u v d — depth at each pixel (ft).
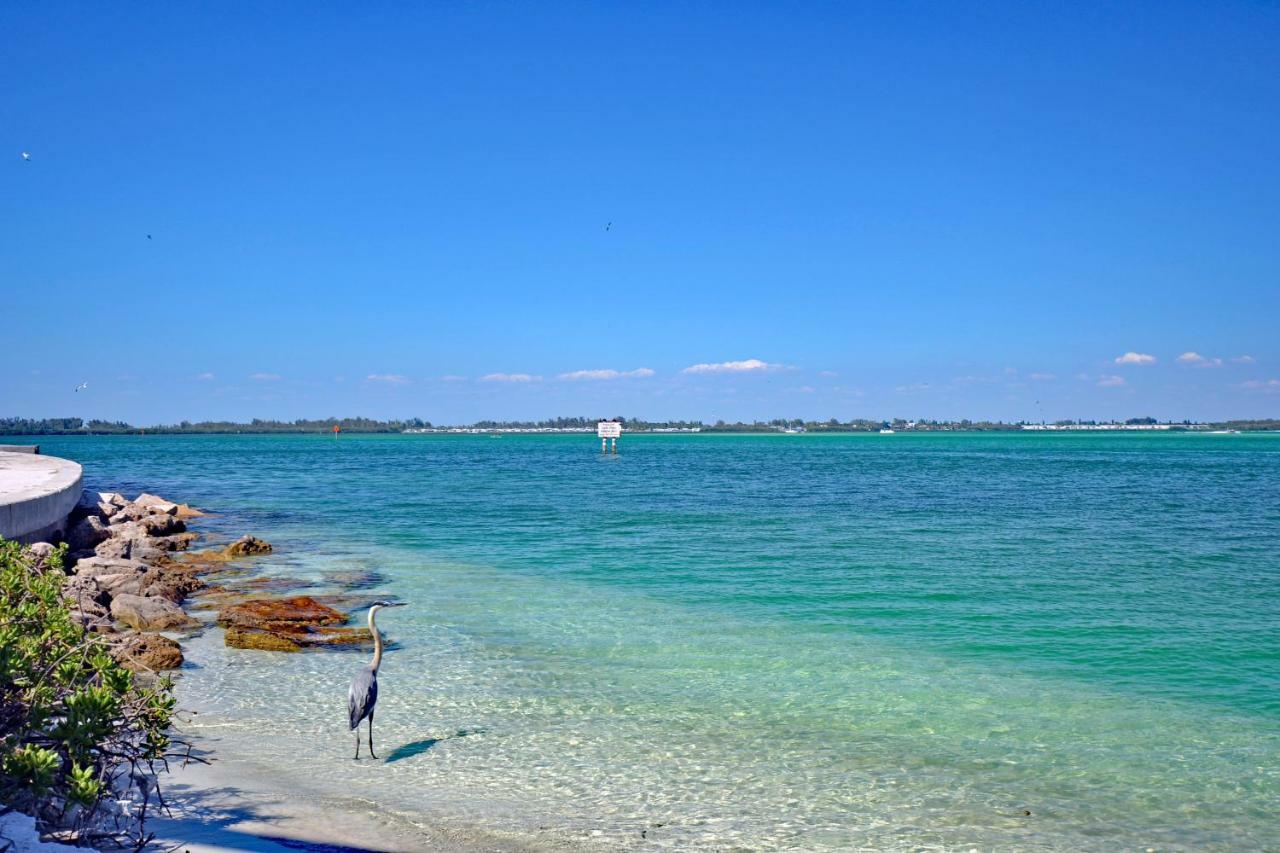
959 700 43.52
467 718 40.65
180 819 28.76
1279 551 92.68
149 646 48.65
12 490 85.05
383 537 107.14
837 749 37.01
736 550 94.02
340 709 41.55
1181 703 43.11
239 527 119.55
